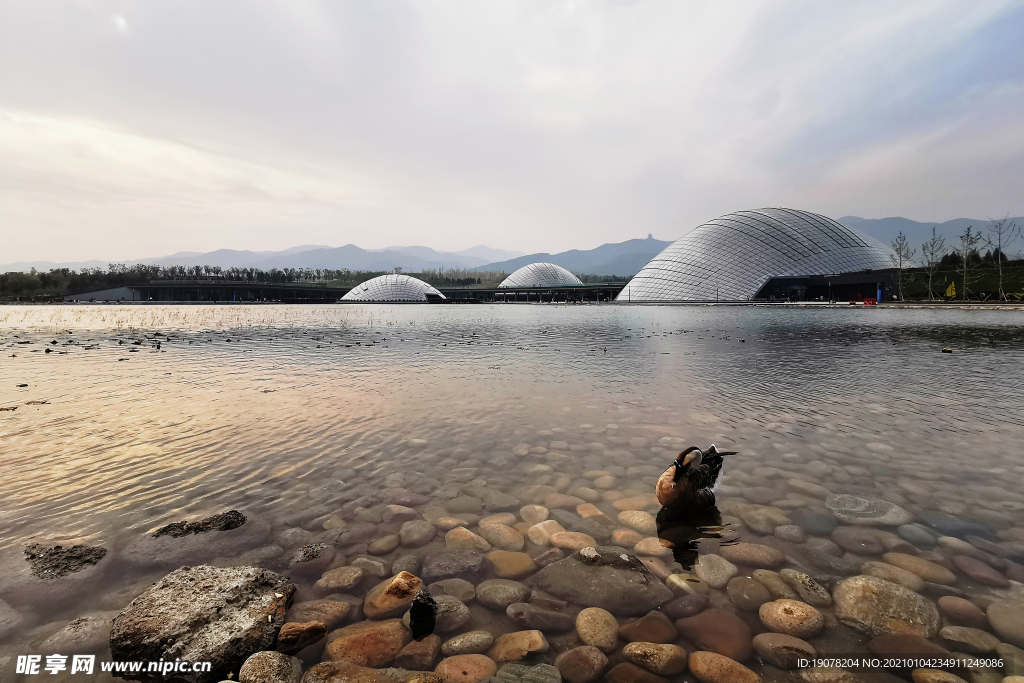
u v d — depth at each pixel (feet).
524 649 9.34
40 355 53.62
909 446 20.86
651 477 17.79
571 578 11.64
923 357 48.75
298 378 37.96
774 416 25.98
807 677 8.53
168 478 17.75
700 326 96.32
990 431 23.04
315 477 17.88
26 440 21.90
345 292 454.40
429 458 19.81
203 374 40.11
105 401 29.76
